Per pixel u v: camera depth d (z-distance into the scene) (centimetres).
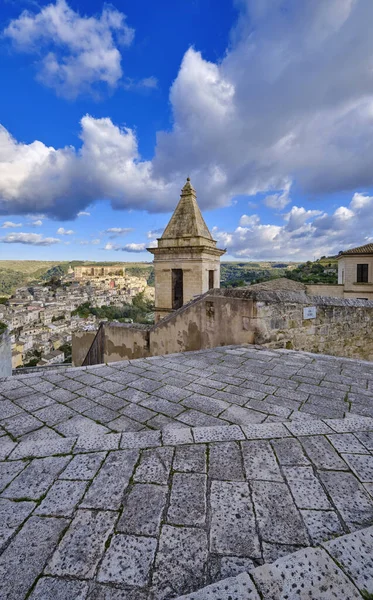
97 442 216
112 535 137
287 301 539
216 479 176
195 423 249
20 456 201
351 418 248
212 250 1335
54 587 113
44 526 143
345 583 108
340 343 598
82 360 1138
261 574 110
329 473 180
